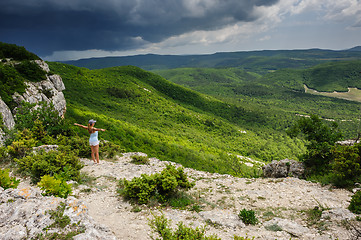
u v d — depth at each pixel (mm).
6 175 4750
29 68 29141
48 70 35406
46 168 6996
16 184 4887
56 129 13930
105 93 111500
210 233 4504
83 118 41625
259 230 4797
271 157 103000
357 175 7855
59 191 5035
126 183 6426
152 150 40438
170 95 180125
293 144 130750
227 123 144750
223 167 42719
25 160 7395
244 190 7898
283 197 7004
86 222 3695
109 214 5309
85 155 11477
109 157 12664
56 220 3561
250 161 76438
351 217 4871
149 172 9875
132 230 4441
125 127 50375
